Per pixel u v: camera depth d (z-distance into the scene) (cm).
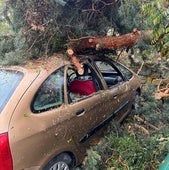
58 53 484
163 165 359
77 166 462
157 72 673
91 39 496
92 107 466
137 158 459
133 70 675
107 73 559
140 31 539
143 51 597
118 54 599
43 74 408
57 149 406
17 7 482
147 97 648
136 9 554
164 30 450
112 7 533
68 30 490
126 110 580
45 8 471
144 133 550
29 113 375
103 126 504
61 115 409
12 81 400
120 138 489
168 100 644
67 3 483
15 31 501
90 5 505
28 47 469
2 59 471
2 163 345
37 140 376
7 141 346
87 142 468
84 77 494
